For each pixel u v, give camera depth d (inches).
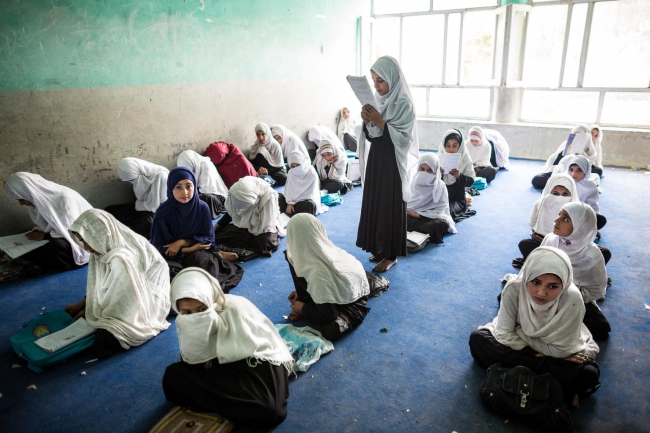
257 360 77.5
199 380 76.1
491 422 77.6
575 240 104.7
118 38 171.9
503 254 146.3
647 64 247.9
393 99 117.9
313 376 89.6
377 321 108.7
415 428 76.7
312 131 278.7
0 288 127.8
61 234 137.3
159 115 192.7
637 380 87.0
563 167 199.0
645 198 201.2
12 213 150.6
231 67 222.7
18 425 78.7
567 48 264.8
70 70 159.3
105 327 96.2
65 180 164.4
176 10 191.3
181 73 198.8
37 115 152.7
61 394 85.9
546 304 79.9
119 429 77.6
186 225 127.5
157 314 105.8
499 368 83.5
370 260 141.2
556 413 74.2
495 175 244.4
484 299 118.1
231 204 148.6
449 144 179.9
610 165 261.4
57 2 151.8
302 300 107.8
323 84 291.0
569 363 79.7
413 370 91.0
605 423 76.5
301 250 100.7
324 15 279.3
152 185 173.0
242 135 236.8
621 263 137.9
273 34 243.9
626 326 104.7
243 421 74.9
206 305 75.2
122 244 100.7
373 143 123.3
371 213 129.0
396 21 314.7
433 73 313.1
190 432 72.8
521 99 288.0
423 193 161.8
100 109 170.6
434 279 129.8
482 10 283.6
